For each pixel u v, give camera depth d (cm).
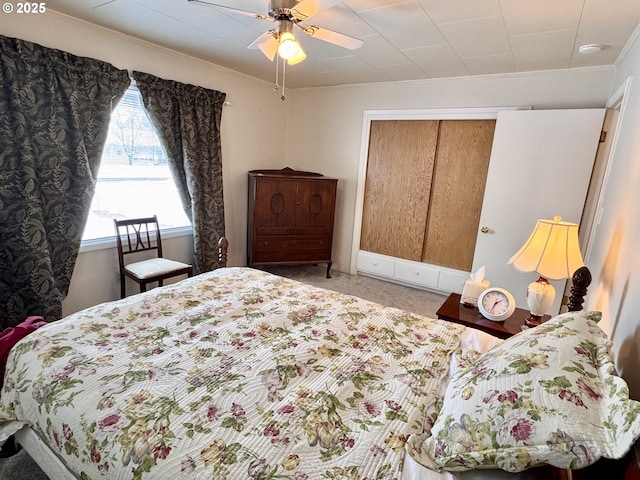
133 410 100
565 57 276
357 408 107
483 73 335
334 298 197
